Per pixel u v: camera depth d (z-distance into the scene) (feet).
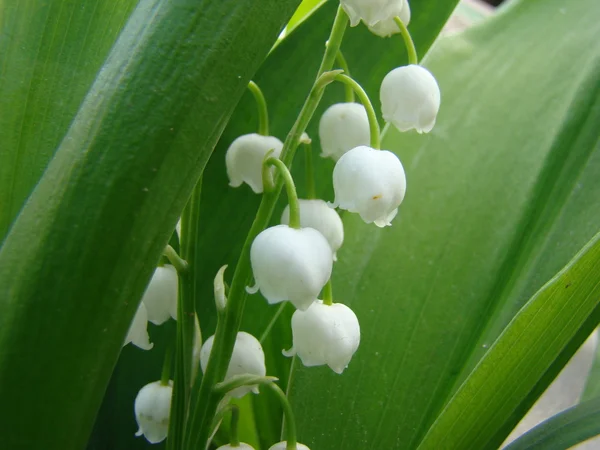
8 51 0.36
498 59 0.50
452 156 0.47
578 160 0.46
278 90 0.43
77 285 0.25
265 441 0.49
